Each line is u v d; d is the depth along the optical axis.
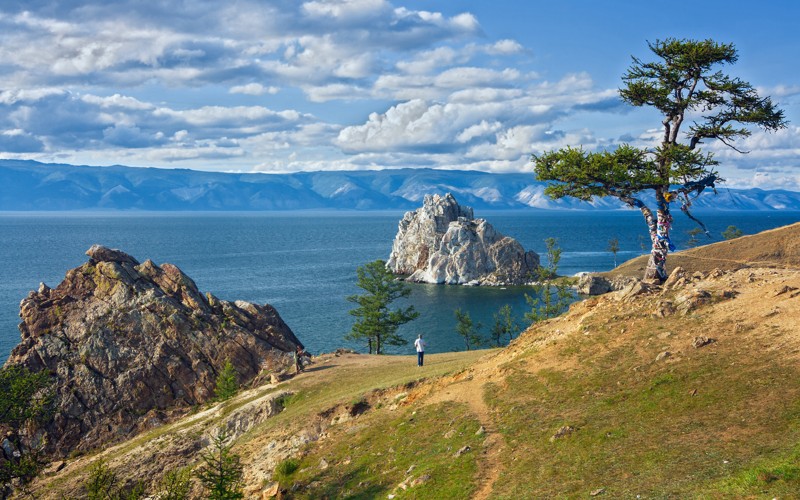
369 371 58.09
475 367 44.16
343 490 32.38
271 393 58.28
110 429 68.12
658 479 22.36
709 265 144.38
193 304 81.06
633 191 42.91
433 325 145.25
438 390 42.62
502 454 29.45
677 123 41.88
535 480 25.75
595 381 32.84
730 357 29.50
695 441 24.22
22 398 55.44
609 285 178.75
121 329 76.81
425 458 32.16
